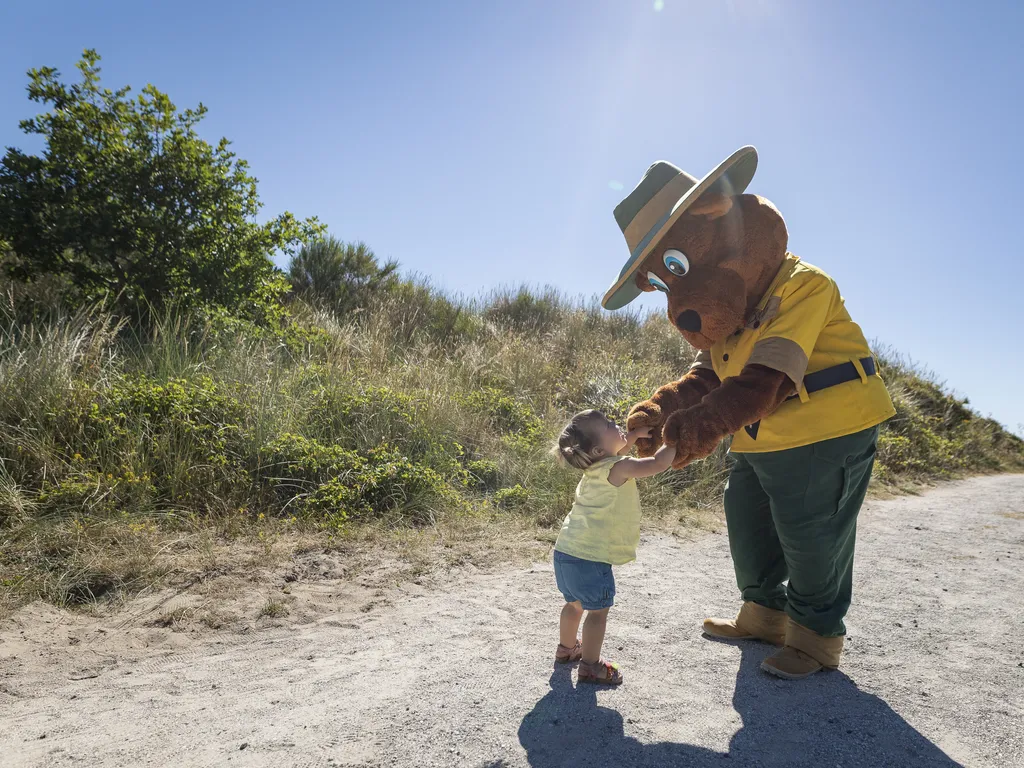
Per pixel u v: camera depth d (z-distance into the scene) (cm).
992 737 277
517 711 286
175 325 756
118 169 767
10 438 542
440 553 538
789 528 319
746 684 321
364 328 1073
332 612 417
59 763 243
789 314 304
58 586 411
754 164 334
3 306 732
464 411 852
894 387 1505
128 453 561
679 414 296
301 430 691
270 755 249
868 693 316
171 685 314
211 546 498
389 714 282
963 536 695
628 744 262
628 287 370
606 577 319
